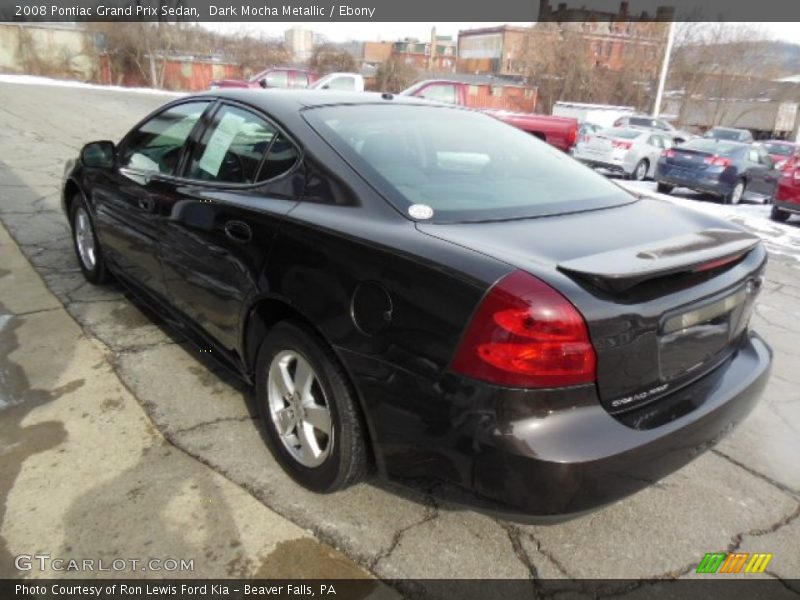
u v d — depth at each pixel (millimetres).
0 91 19453
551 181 2775
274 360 2537
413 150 2693
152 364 3398
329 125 2670
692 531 2428
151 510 2346
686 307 2049
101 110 16391
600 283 1821
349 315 2131
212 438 2793
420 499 2480
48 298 4203
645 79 44094
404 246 2051
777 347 4301
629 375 1929
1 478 2463
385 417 2064
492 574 2158
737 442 3059
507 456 1794
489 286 1821
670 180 13078
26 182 7418
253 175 2734
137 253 3535
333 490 2404
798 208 9672
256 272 2500
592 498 1854
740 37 44594
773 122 44781
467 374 1844
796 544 2395
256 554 2180
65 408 2955
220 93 3242
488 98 39281
